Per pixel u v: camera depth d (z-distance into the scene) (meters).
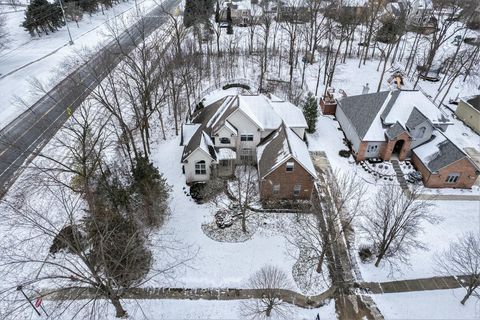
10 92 56.94
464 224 36.47
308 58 74.00
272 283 28.36
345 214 36.88
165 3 109.75
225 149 41.19
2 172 41.28
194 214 36.72
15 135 47.25
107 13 100.38
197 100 57.50
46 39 80.00
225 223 35.00
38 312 27.38
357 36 88.50
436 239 34.69
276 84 63.59
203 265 31.56
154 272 30.70
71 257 31.70
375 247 32.38
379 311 28.53
